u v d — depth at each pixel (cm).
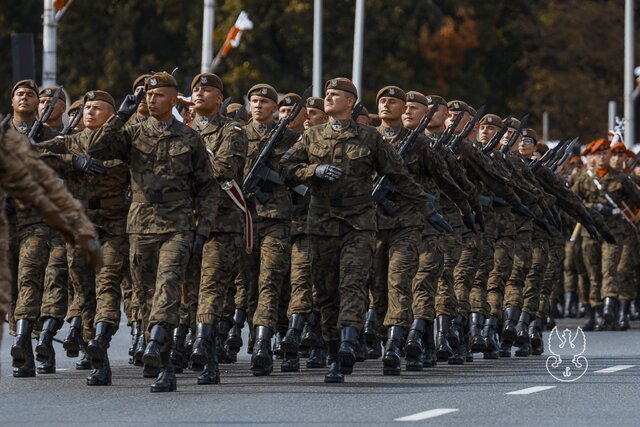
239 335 3441
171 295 2667
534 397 2634
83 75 11906
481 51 12556
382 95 3200
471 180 3525
